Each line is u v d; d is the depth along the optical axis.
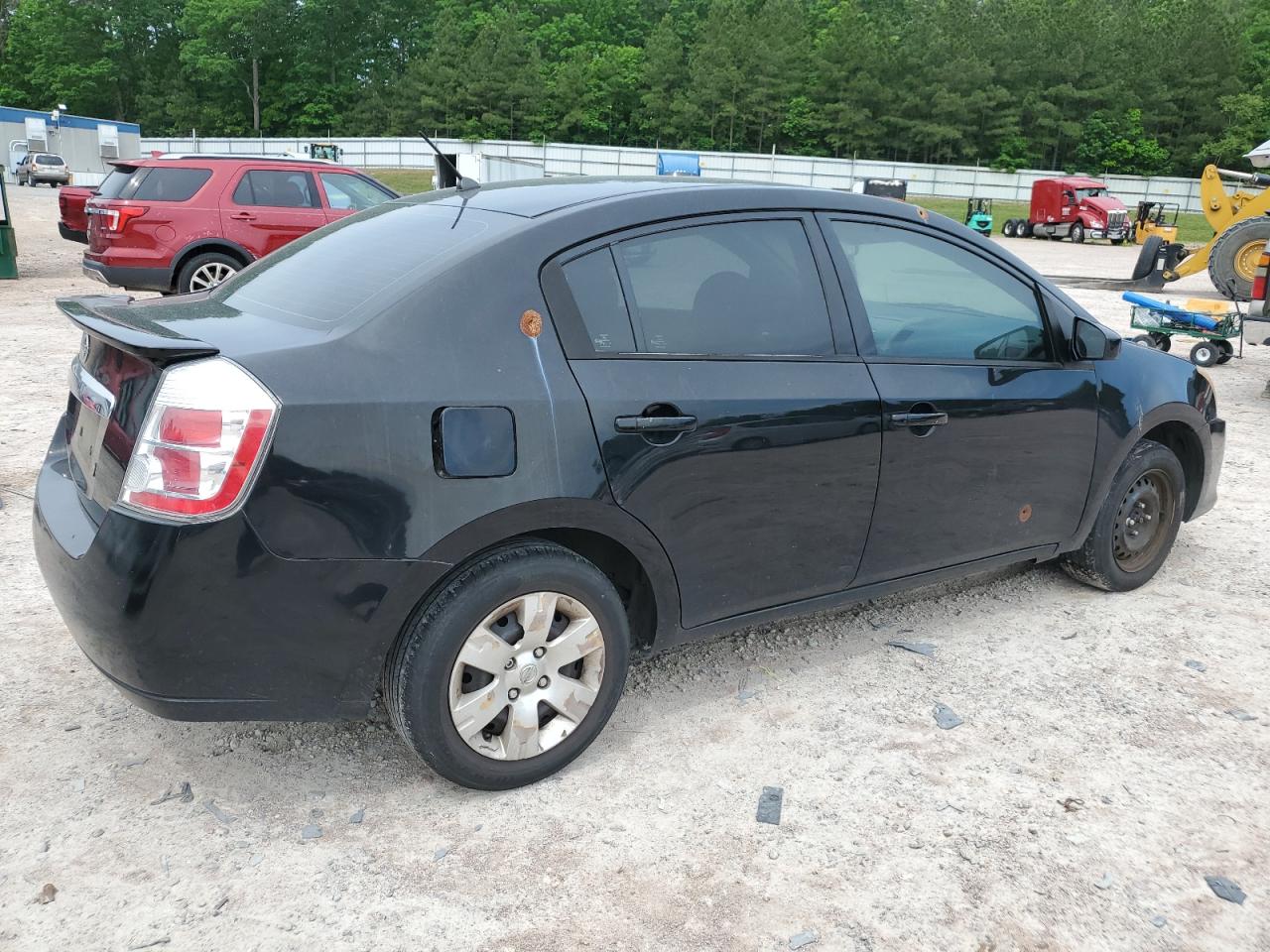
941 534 3.69
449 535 2.60
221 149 76.56
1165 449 4.40
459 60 101.69
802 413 3.18
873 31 95.94
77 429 2.92
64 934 2.34
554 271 2.84
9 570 4.43
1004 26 93.56
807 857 2.68
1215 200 17.70
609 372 2.86
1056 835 2.80
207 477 2.37
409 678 2.64
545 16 120.12
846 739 3.26
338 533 2.49
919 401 3.46
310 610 2.50
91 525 2.55
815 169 70.00
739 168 70.12
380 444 2.51
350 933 2.37
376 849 2.67
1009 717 3.42
